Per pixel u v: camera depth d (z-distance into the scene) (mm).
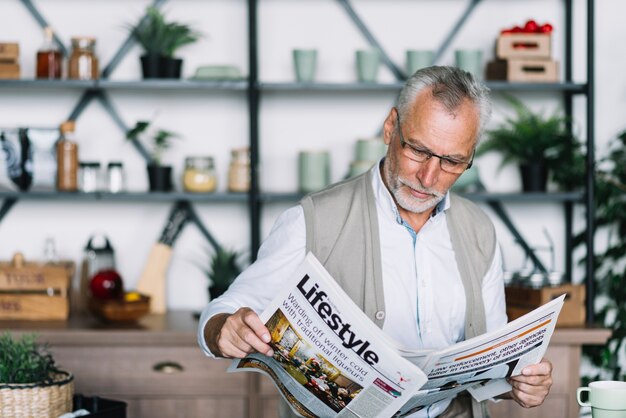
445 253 1899
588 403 1704
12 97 3480
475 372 1680
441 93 1673
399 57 3531
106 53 3496
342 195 1881
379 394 1587
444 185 1727
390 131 1822
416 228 1877
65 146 3289
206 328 1723
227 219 3531
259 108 3514
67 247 3520
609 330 3031
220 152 3520
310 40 3514
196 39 3393
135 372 3039
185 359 3043
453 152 1671
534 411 3070
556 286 3129
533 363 1727
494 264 1968
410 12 3523
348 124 3529
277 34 3506
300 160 3348
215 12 3504
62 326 3090
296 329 1563
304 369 1606
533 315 1632
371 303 1828
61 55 3314
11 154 3291
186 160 3342
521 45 3293
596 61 3539
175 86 3236
